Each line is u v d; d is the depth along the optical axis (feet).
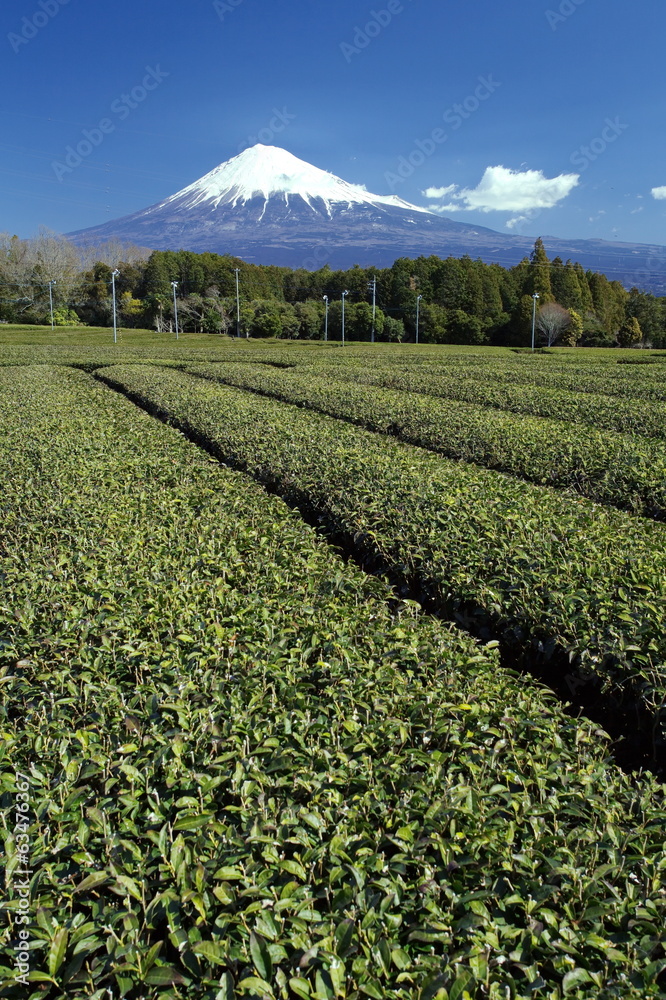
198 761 13.79
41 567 23.72
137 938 10.12
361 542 30.53
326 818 12.19
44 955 10.14
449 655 18.34
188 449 45.68
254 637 18.76
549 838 11.80
